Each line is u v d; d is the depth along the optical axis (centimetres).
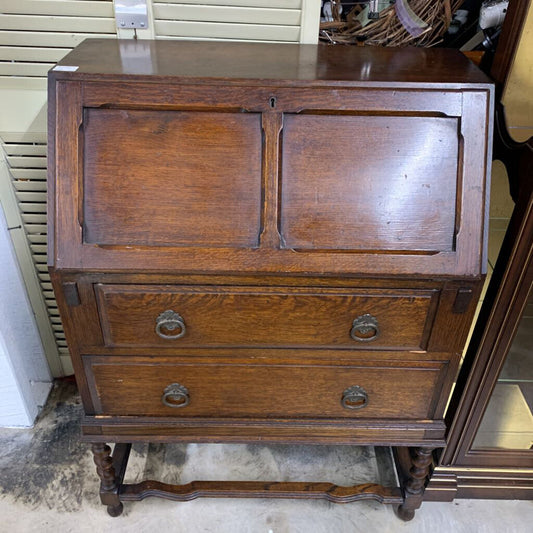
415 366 111
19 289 153
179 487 137
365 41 134
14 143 137
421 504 144
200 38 127
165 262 96
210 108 95
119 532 136
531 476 141
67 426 163
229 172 96
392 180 97
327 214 97
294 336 106
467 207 97
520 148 102
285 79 95
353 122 96
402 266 97
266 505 144
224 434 120
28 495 144
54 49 126
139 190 96
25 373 158
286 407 118
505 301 112
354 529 138
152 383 113
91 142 95
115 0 118
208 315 103
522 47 105
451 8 127
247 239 97
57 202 94
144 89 94
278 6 122
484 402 126
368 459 156
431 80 96
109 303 101
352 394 114
